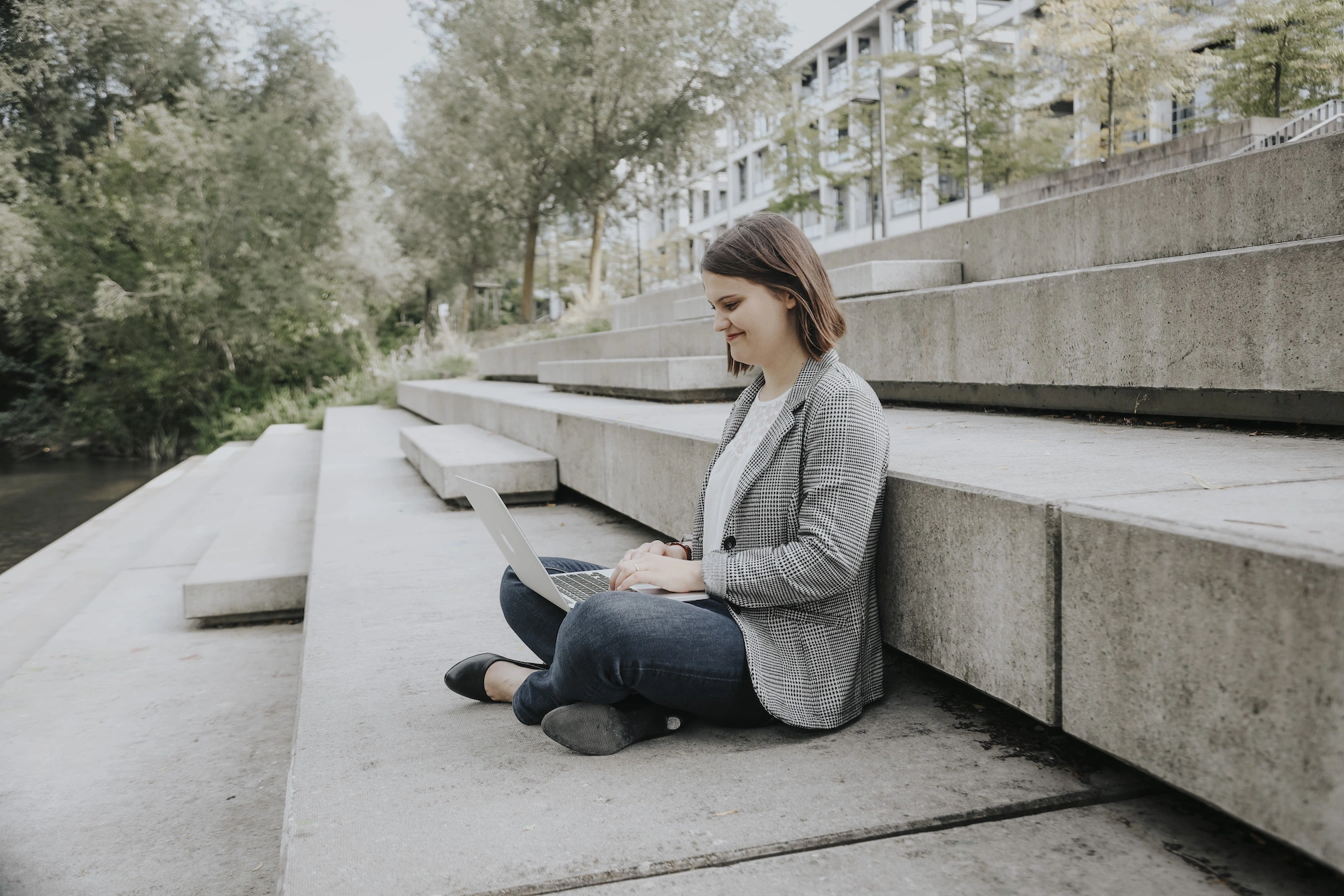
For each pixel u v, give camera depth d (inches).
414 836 68.3
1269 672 52.8
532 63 1062.4
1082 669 68.6
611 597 78.6
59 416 980.6
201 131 928.3
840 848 64.9
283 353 989.2
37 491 663.8
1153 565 61.2
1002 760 77.6
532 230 1204.5
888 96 826.8
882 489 90.4
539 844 66.3
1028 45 740.7
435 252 1482.5
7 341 1019.9
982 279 236.5
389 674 111.3
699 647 77.5
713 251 84.0
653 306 535.8
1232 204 159.5
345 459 341.1
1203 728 57.9
